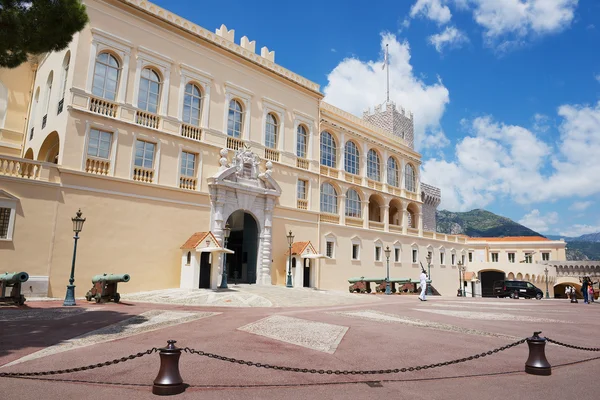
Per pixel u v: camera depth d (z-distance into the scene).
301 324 12.77
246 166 28.53
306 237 32.97
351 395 6.13
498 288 41.25
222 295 21.14
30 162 19.39
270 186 29.98
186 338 10.01
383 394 6.20
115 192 22.17
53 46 11.99
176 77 25.73
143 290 22.66
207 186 26.50
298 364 7.81
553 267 57.41
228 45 28.94
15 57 11.84
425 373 7.50
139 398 5.79
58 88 23.20
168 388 5.95
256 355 8.41
